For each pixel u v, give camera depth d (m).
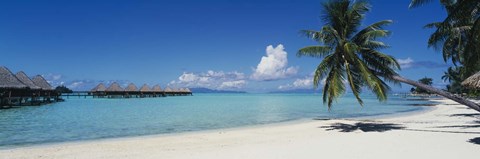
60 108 38.72
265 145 12.04
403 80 13.98
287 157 9.69
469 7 12.61
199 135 15.44
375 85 13.73
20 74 41.88
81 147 12.17
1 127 19.47
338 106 43.97
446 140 12.05
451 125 17.39
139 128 19.23
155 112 32.19
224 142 13.14
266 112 32.31
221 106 44.41
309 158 9.49
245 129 18.02
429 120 21.02
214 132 16.83
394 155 9.64
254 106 44.56
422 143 11.51
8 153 11.06
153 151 11.25
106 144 12.86
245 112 32.34
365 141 12.30
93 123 21.80
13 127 19.45
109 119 24.64
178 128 19.27
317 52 15.21
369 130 15.94
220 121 23.30
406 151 10.16
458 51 18.67
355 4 14.82
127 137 15.67
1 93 36.41
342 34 14.93
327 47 15.13
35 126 20.00
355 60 14.30
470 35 12.91
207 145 12.41
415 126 17.31
